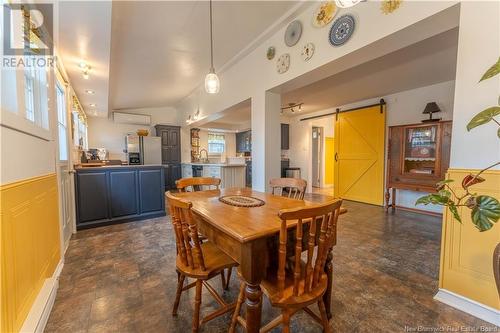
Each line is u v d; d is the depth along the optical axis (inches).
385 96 184.5
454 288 62.8
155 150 264.2
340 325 56.2
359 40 80.7
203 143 335.6
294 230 49.3
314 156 299.7
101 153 223.1
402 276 78.1
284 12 104.5
